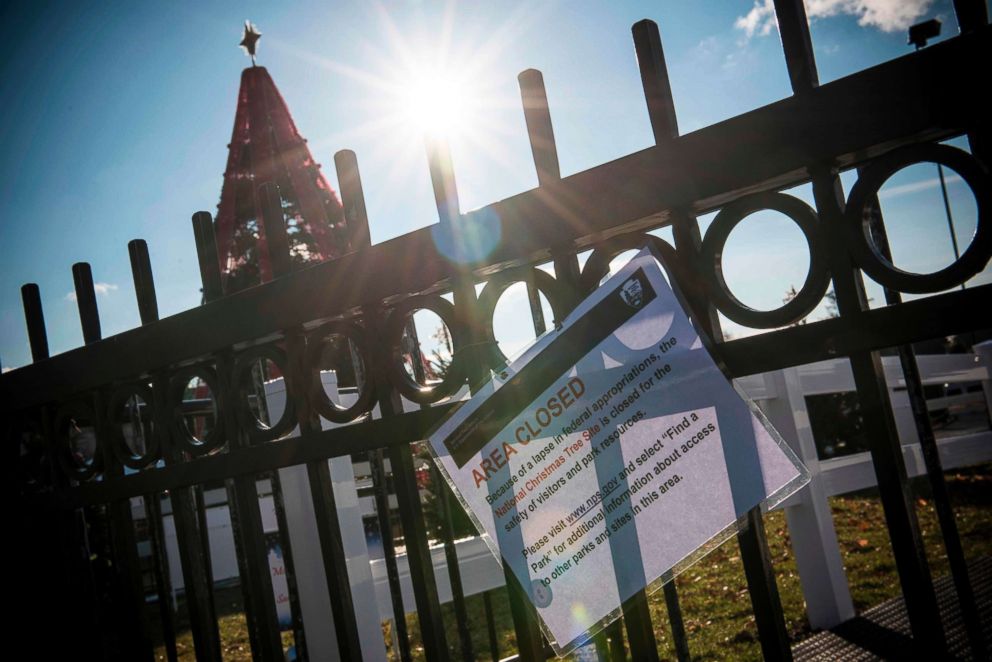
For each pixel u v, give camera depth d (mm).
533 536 1203
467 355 1243
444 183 1271
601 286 1134
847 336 988
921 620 985
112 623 4223
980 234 897
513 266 1256
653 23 1145
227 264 9664
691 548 1093
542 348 1185
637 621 1125
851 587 4055
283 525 1557
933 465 1216
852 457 3566
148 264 1708
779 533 6066
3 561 1983
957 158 909
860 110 963
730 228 1059
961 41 907
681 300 1075
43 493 1925
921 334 942
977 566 3270
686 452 1094
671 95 1139
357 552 2164
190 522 1654
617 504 1136
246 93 10219
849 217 980
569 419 1171
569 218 1170
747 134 1034
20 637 1961
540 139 1203
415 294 1337
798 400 3018
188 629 6051
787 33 1021
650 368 1110
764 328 1044
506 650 3713
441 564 2436
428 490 2920
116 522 1763
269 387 2357
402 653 1515
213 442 1569
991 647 2080
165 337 1614
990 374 5020
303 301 1418
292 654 3365
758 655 2854
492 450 1229
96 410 1776
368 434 1347
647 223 1156
